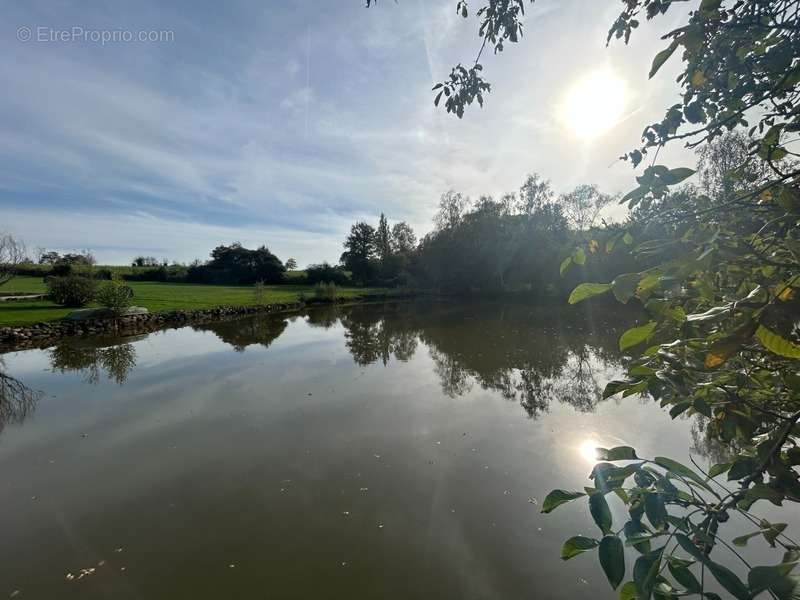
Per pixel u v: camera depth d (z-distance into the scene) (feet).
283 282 159.33
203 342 47.55
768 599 8.68
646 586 2.39
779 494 2.90
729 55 3.99
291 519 13.75
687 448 18.49
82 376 31.81
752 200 4.44
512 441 19.77
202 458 18.08
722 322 3.68
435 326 61.77
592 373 33.09
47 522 13.69
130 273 148.46
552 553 12.21
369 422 22.27
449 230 122.31
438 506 14.47
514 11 6.81
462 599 10.57
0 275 50.14
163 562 11.84
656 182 3.49
